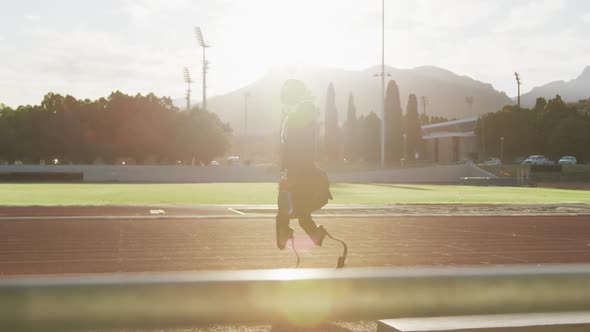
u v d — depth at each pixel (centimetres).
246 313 236
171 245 1005
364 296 248
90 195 3272
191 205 2183
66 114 7988
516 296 253
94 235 1163
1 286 206
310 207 499
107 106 8338
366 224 1482
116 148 8188
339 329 400
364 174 7138
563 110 9612
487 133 10106
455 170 7281
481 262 813
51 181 7025
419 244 1038
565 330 244
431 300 250
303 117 492
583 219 1648
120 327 220
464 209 2094
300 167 495
